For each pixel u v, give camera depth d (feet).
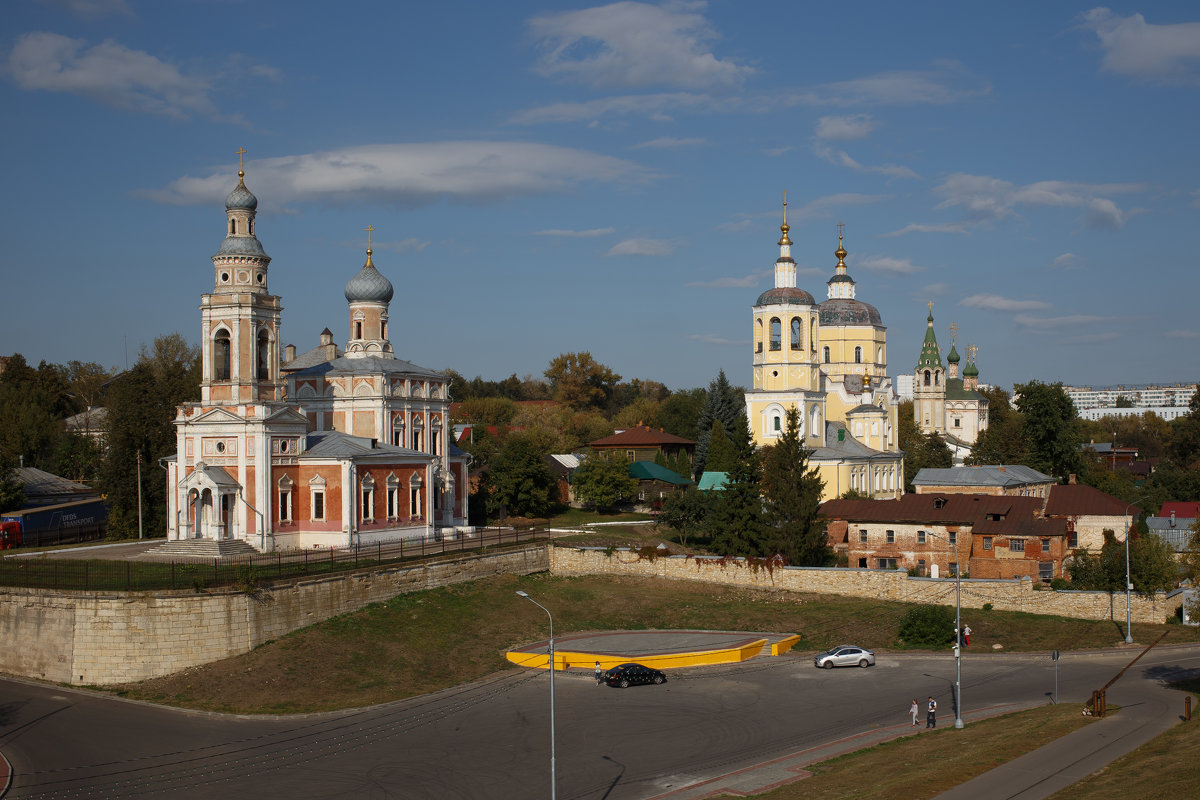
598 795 169.99
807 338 476.13
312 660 237.86
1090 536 368.48
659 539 379.96
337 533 297.94
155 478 347.15
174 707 214.48
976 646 272.92
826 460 453.58
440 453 363.15
